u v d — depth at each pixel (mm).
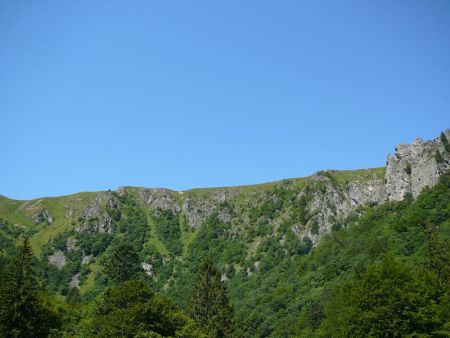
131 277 117938
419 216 172500
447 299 71562
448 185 197750
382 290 65688
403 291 64875
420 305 64188
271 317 158375
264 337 152125
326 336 86375
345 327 66938
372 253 164875
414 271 84438
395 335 61500
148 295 81250
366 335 63219
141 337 71500
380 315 63344
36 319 71812
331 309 91750
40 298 78375
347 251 180375
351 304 68875
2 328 67438
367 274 69812
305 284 179000
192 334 79438
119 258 120062
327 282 166625
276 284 199500
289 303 167125
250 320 156750
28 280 73125
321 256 195750
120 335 72375
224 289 111312
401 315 63469
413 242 152125
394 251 155750
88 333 81812
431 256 102062
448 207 168875
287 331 141250
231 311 107875
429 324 63875
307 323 135125
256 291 199375
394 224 182125
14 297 69812
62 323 90875
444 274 93188
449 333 63031
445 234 146125
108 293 96375
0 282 73250
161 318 77312
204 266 114625
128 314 73375
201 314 105562
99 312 88625
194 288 113125
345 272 164750
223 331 102500
